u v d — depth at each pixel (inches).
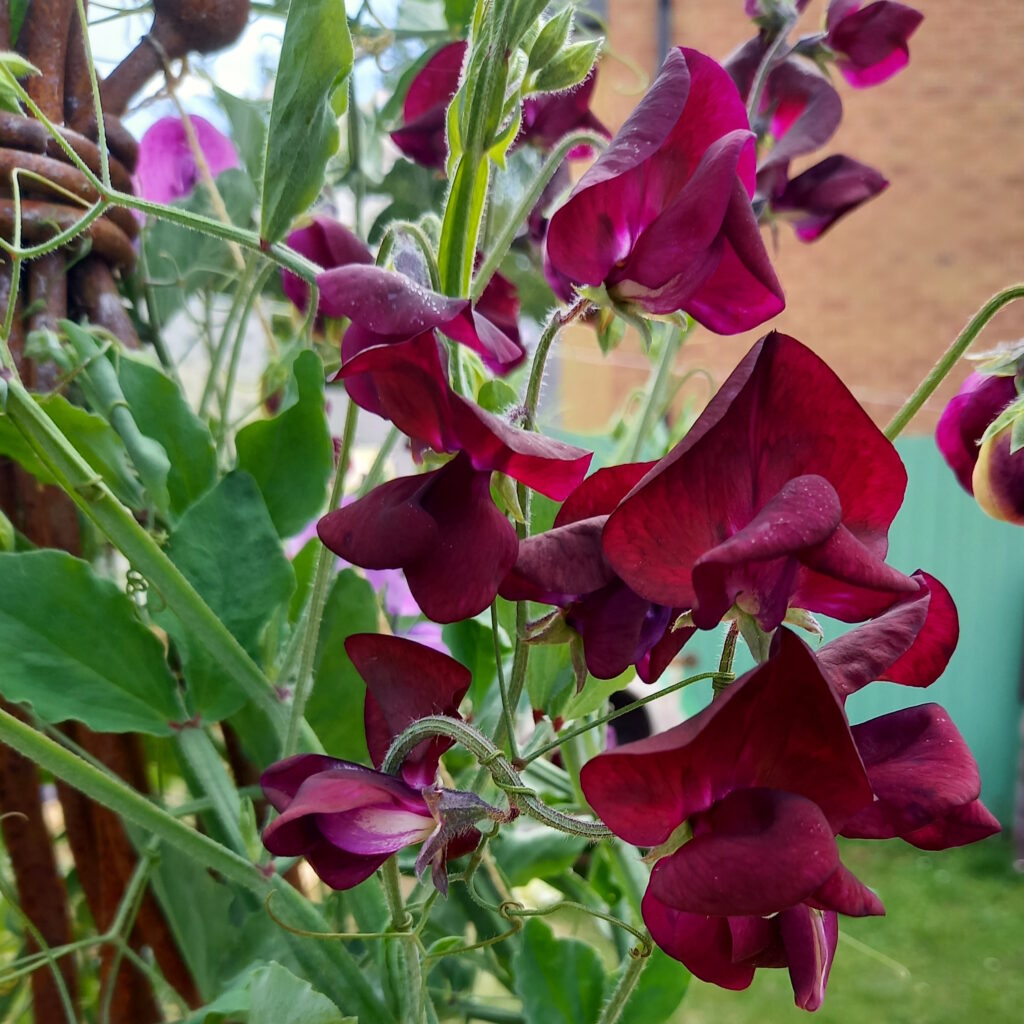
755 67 10.8
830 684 4.7
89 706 8.6
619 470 6.1
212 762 9.0
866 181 10.6
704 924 5.6
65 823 11.2
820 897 5.1
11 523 9.9
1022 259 70.7
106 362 9.9
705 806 5.3
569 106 11.2
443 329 6.0
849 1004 37.1
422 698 6.7
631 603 5.8
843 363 73.2
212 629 8.5
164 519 10.0
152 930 10.9
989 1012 36.3
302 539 13.1
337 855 6.2
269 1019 6.8
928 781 5.6
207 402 11.5
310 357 9.6
